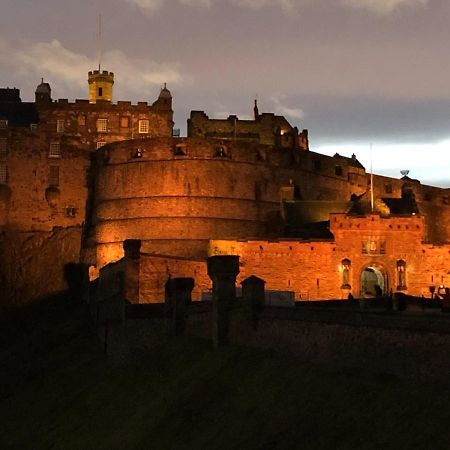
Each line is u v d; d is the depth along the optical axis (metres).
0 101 128.38
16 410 60.00
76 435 47.75
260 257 77.94
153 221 98.62
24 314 97.44
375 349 32.97
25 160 109.75
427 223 114.12
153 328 56.84
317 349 36.78
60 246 106.81
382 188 117.25
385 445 27.80
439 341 29.66
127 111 120.62
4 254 104.00
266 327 41.72
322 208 94.88
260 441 32.56
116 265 75.56
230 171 100.75
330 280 77.31
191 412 39.41
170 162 100.12
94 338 74.81
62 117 119.38
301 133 132.88
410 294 77.12
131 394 49.25
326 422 31.19
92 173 111.06
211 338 49.16
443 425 27.11
